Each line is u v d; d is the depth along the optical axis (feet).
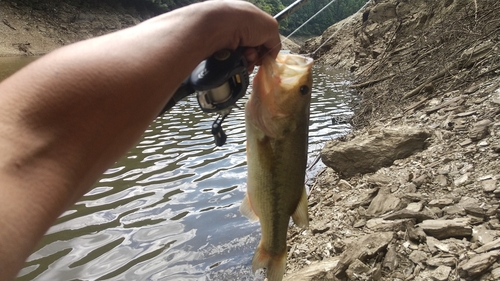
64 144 0.60
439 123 3.99
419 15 12.05
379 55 13.28
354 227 2.77
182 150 5.54
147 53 0.74
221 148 5.59
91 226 3.48
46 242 3.23
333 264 2.37
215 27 0.91
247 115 1.49
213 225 3.45
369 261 2.28
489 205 2.37
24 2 25.54
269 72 1.42
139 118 0.70
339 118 7.06
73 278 2.78
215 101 1.15
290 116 1.48
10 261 0.50
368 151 3.74
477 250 2.04
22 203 0.53
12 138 0.56
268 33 1.12
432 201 2.64
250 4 1.05
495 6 6.88
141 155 5.34
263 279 2.69
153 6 33.94
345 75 14.38
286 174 1.57
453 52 6.59
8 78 0.62
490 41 5.73
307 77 1.44
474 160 2.99
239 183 4.35
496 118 3.49
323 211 3.29
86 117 0.63
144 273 2.82
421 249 2.24
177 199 3.99
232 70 1.05
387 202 2.85
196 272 2.81
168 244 3.17
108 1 30.60
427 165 3.23
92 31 27.89
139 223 3.53
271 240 1.65
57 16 26.50
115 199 4.00
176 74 0.78
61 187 0.58
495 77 4.59
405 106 5.74
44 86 0.61
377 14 15.74
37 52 23.58
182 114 8.06
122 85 0.67
